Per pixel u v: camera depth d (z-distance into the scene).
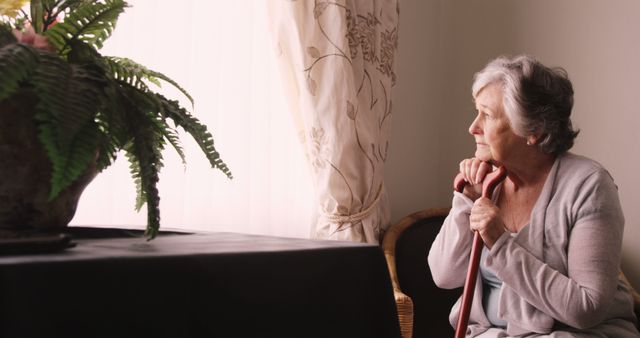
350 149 1.92
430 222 2.15
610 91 2.05
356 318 0.92
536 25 2.26
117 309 0.71
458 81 2.52
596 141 2.08
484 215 1.35
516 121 1.35
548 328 1.33
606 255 1.29
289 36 1.91
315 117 1.92
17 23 1.06
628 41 2.01
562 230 1.35
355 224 1.95
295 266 0.86
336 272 0.90
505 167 1.40
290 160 2.04
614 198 1.34
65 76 0.85
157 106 0.99
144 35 1.76
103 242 0.98
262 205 1.96
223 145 1.89
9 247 0.76
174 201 1.81
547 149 1.39
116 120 0.90
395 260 1.99
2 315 0.65
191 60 1.85
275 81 2.01
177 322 0.75
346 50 1.92
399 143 2.42
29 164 0.92
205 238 1.09
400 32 2.42
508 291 1.39
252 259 0.82
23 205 0.95
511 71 1.38
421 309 2.01
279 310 0.84
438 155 2.57
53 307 0.67
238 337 0.80
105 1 1.05
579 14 2.13
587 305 1.25
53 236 0.83
